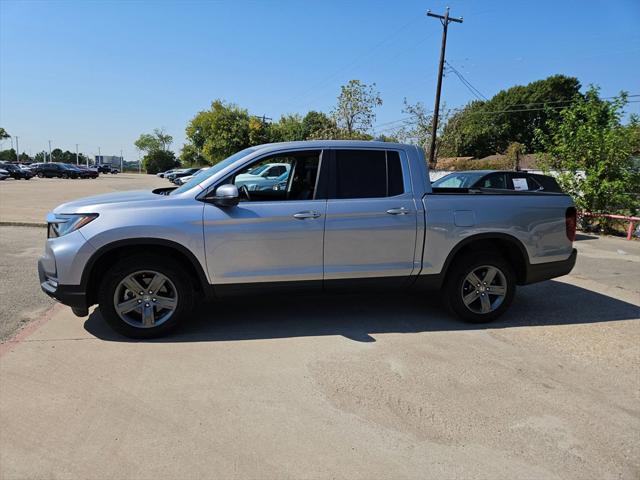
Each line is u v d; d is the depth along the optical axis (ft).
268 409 10.62
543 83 193.06
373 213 15.05
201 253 14.19
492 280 16.46
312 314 17.15
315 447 9.30
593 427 10.19
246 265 14.51
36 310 17.02
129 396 11.03
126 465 8.63
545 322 16.88
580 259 30.17
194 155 222.48
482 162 114.21
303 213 14.57
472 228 15.83
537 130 48.49
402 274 15.58
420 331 15.67
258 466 8.70
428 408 10.81
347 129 99.35
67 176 164.25
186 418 10.18
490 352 14.02
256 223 14.35
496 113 197.88
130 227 13.76
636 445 9.59
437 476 8.55
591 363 13.39
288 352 13.73
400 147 15.85
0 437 9.38
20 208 50.78
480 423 10.25
